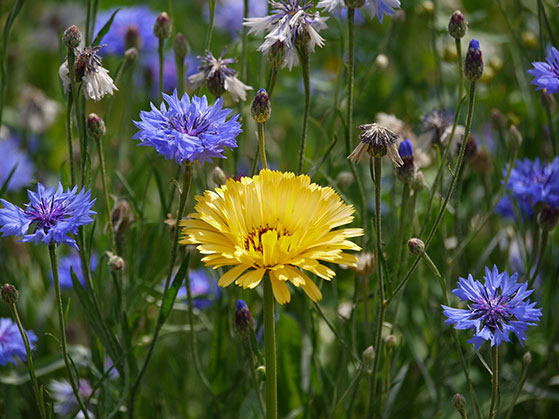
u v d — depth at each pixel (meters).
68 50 0.73
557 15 0.92
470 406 0.85
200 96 0.81
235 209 0.71
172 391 0.92
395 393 0.84
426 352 0.88
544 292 0.88
